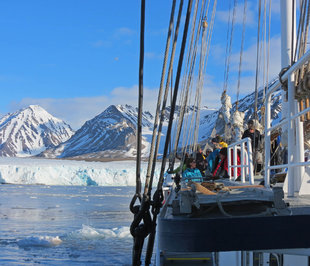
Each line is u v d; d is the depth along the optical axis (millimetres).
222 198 2670
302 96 3619
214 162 8875
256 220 2318
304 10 4102
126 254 27688
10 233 36656
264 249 2301
